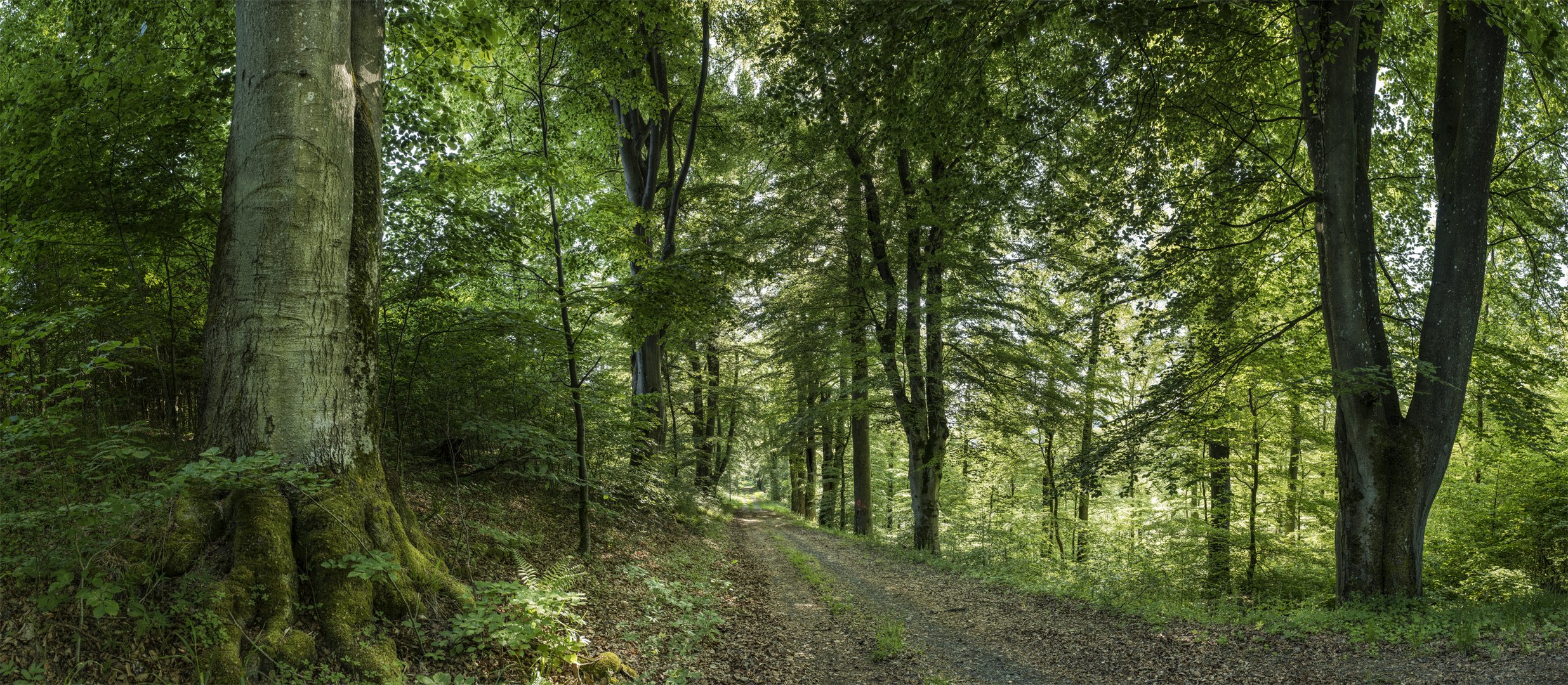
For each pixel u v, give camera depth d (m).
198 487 4.98
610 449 13.21
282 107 5.35
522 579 6.46
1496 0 7.57
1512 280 12.56
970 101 9.55
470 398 10.70
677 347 21.55
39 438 5.44
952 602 10.77
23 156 6.57
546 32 10.89
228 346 5.21
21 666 3.55
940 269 17.45
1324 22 9.07
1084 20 9.20
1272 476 13.73
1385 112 11.81
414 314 8.74
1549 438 10.30
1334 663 6.78
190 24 8.70
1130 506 19.12
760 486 62.41
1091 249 10.93
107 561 4.29
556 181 9.16
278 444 5.13
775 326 19.30
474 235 8.60
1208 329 11.77
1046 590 11.30
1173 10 8.23
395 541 5.45
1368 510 9.33
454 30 9.80
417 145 9.78
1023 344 17.56
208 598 4.34
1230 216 10.71
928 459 17.47
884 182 17.80
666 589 7.79
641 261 10.34
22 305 7.67
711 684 6.18
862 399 18.53
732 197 18.50
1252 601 11.95
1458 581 13.23
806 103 9.38
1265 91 11.62
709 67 18.62
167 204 7.30
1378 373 8.95
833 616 9.48
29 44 9.29
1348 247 9.34
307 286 5.35
